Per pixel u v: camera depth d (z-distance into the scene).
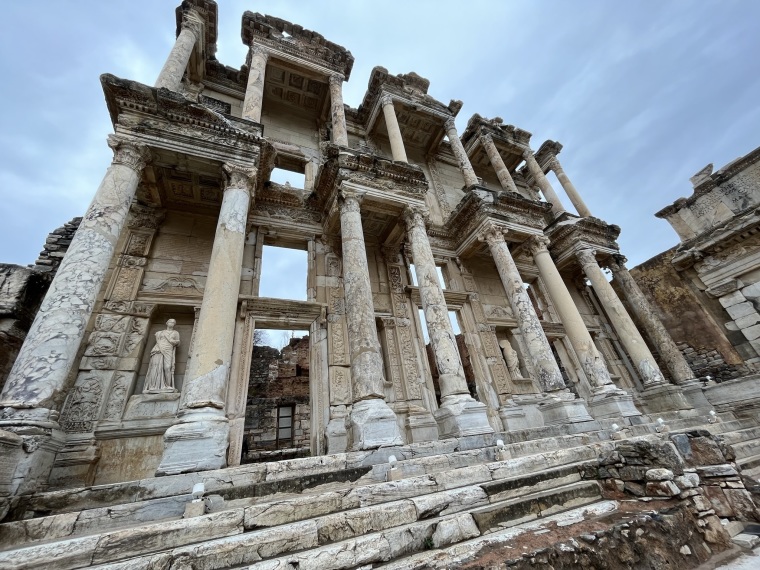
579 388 16.89
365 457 6.86
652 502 4.96
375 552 3.65
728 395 15.36
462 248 16.45
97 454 7.83
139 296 10.07
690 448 5.95
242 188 9.91
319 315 11.85
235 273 8.63
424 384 12.58
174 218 11.88
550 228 19.36
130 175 8.65
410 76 19.30
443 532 4.09
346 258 10.66
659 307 21.36
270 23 16.08
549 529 4.26
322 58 16.47
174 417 8.81
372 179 12.45
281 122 17.08
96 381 8.59
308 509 4.46
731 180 20.11
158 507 4.65
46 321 6.25
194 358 7.28
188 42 13.36
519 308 13.10
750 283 18.19
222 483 5.58
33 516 4.52
